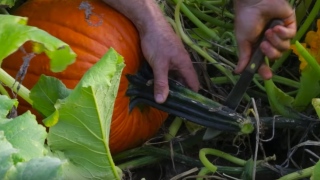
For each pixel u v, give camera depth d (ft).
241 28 4.51
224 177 5.04
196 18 5.88
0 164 2.25
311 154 4.98
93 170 3.40
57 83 3.49
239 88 4.66
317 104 3.89
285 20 4.45
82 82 2.93
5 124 2.72
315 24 6.07
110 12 4.86
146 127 5.12
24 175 2.22
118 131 4.83
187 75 4.89
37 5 4.92
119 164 5.24
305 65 4.90
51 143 3.23
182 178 5.18
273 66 5.78
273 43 4.40
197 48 5.54
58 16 4.77
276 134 5.46
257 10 4.39
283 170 4.87
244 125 4.66
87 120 3.12
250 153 5.49
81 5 4.82
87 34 4.67
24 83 4.60
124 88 4.80
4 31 2.88
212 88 5.64
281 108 5.15
